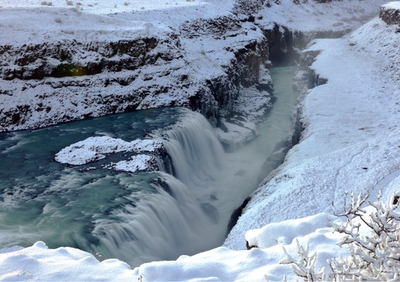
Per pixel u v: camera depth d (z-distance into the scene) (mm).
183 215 18484
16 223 13617
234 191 23953
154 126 25234
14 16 29234
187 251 16516
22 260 5535
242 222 13734
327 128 23484
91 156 19984
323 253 5293
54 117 25797
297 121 27828
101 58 28719
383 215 4105
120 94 28328
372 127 23406
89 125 25531
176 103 29547
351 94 31000
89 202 15547
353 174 16125
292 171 17688
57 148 21641
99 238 12938
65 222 13812
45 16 30516
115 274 5402
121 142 21516
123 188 16891
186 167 24188
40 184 17109
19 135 23734
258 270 5188
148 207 15641
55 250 6180
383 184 14641
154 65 30875
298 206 13891
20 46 26359
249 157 29547
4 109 24641
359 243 4176
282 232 6684
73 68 27750
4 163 19453
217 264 5348
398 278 3742
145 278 5008
